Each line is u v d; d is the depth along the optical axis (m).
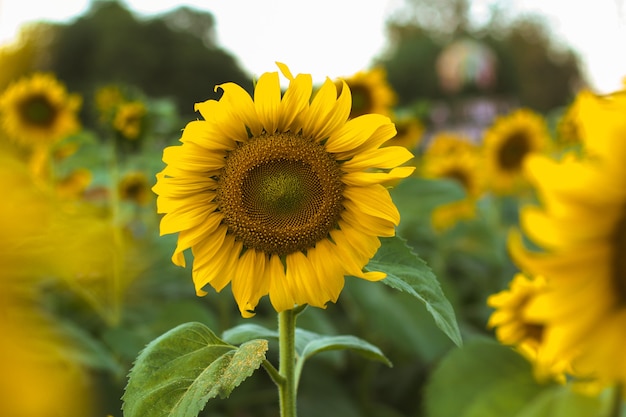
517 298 0.80
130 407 0.64
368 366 1.62
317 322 1.34
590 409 0.77
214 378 0.64
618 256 0.48
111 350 1.26
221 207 0.70
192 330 0.68
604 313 0.48
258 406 1.61
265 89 0.70
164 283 1.48
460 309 1.75
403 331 1.54
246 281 0.70
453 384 0.90
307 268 0.69
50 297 1.25
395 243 0.71
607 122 0.46
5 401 0.15
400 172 0.68
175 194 0.69
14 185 0.19
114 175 1.69
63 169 1.97
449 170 2.21
